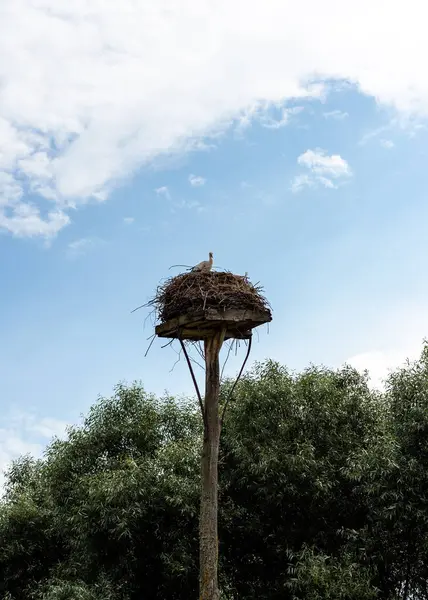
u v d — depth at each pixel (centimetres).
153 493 1570
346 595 1356
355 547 1468
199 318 1038
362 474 1455
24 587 1809
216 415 1070
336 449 1585
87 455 1800
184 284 1075
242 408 1627
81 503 1683
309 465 1510
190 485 1569
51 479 1830
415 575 1533
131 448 1814
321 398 1619
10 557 1778
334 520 1591
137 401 1859
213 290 1048
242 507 1617
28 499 1838
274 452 1530
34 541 1809
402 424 1531
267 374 1678
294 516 1598
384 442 1462
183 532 1616
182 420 1897
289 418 1603
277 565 1620
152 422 1841
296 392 1622
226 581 1667
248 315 1050
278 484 1535
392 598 1518
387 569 1541
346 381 1708
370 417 1623
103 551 1620
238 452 1557
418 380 1560
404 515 1416
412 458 1449
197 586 1611
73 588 1498
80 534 1642
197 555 1588
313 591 1364
